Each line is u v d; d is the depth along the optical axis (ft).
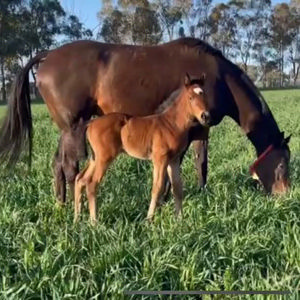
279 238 17.08
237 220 18.33
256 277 14.42
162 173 19.88
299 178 26.37
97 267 14.87
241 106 23.20
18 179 24.88
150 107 22.56
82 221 18.95
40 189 23.47
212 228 17.75
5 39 178.40
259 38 234.17
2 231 17.87
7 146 22.82
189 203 20.63
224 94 22.85
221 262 15.51
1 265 15.17
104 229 17.57
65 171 22.02
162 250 15.98
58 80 22.50
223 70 22.88
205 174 23.67
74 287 13.60
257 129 23.41
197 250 15.47
